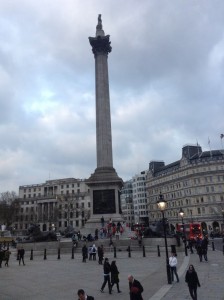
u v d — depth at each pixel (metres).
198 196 130.62
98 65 72.50
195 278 16.11
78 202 163.38
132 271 27.69
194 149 143.50
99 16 78.62
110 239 48.41
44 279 25.42
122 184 64.94
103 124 67.75
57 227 155.62
